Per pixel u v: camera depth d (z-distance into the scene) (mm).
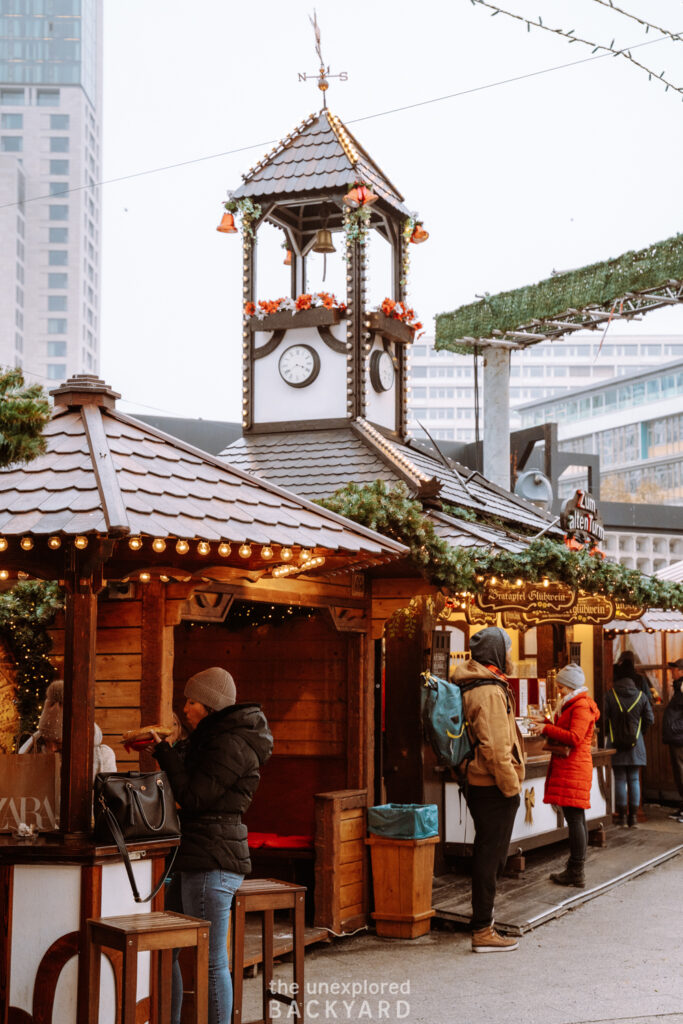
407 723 9141
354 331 11023
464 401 106938
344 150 11336
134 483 5238
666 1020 5941
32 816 5027
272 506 5891
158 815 5000
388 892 7805
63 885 4855
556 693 12148
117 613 6363
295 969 5480
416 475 9859
